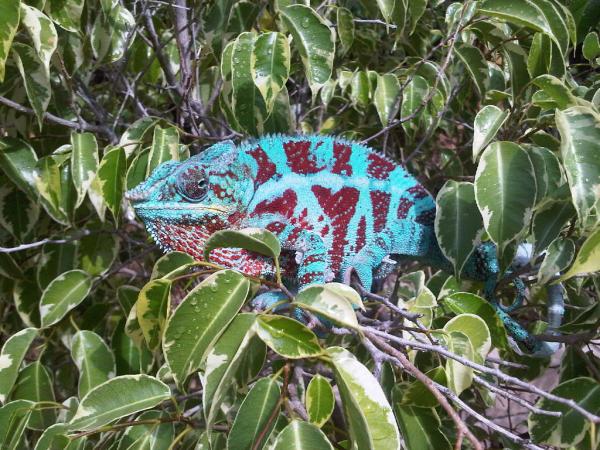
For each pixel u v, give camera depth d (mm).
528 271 331
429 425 256
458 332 263
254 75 288
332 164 336
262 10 359
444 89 392
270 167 322
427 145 512
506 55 318
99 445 313
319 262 314
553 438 251
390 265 365
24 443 374
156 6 458
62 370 469
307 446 207
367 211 339
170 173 296
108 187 313
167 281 238
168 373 316
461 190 280
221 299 219
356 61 461
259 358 276
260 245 224
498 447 407
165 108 528
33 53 304
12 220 378
